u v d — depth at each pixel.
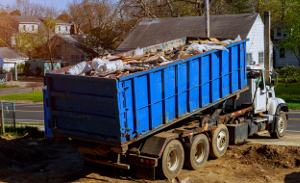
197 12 40.59
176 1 42.53
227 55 9.71
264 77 11.53
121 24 45.69
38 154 9.81
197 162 8.29
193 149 8.11
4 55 55.88
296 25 30.25
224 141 9.44
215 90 9.25
